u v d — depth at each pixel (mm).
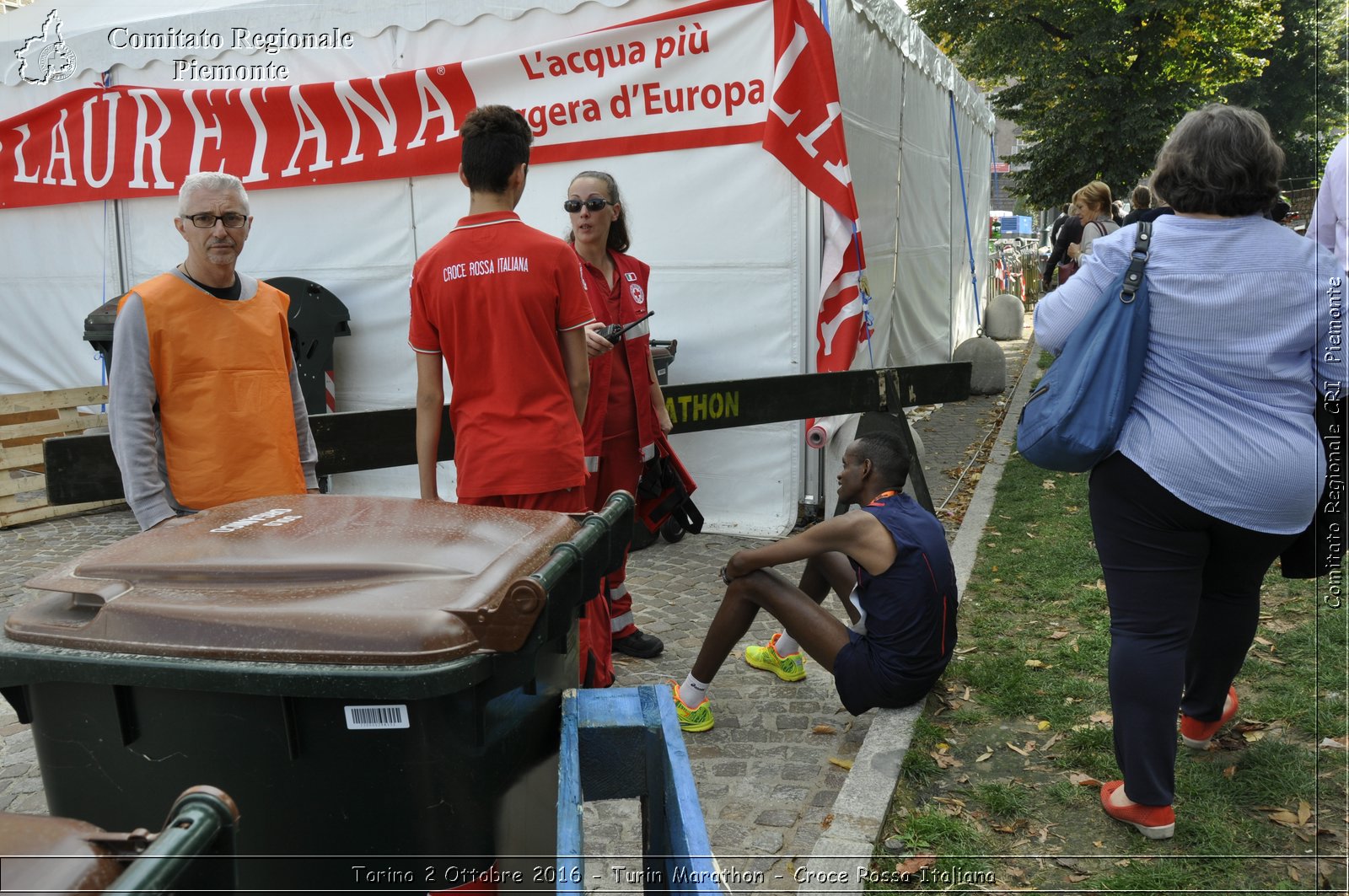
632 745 1998
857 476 3547
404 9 6375
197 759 1532
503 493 2965
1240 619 2996
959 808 3051
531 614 1487
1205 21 23359
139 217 7500
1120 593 2752
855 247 5598
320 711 1482
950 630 3377
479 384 3004
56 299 7945
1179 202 2600
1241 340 2529
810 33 5453
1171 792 2818
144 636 1522
